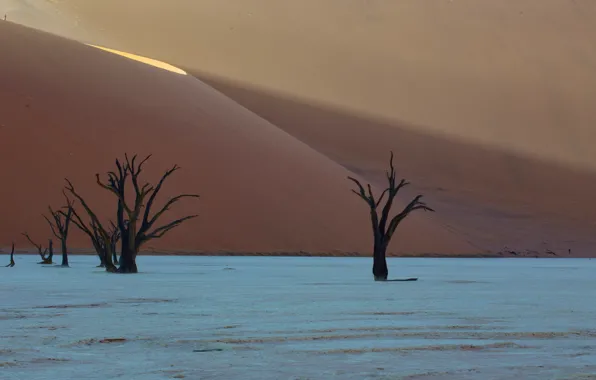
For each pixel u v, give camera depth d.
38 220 146.25
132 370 18.64
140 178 160.38
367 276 68.38
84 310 32.97
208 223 156.62
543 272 86.19
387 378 17.64
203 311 32.56
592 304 37.50
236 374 18.14
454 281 61.16
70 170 156.62
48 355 20.86
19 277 61.34
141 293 43.16
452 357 20.69
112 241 87.88
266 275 67.88
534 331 26.12
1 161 154.75
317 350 21.84
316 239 163.38
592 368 18.98
